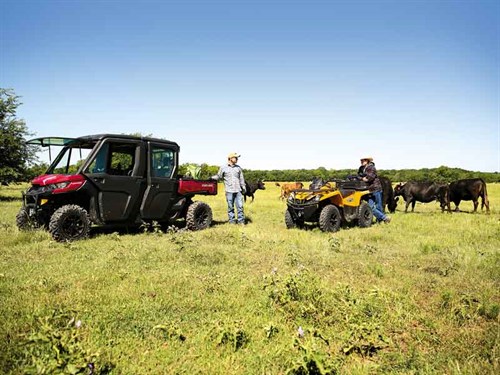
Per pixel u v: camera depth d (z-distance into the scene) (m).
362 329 3.02
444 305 3.80
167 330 3.06
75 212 7.13
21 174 24.77
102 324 3.19
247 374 2.52
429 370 2.59
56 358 2.27
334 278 4.84
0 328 2.97
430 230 9.13
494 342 2.96
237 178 10.44
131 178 8.00
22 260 5.42
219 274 4.84
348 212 9.75
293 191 9.50
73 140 7.81
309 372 2.40
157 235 7.93
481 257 5.77
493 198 25.47
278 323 3.33
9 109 24.02
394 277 4.88
